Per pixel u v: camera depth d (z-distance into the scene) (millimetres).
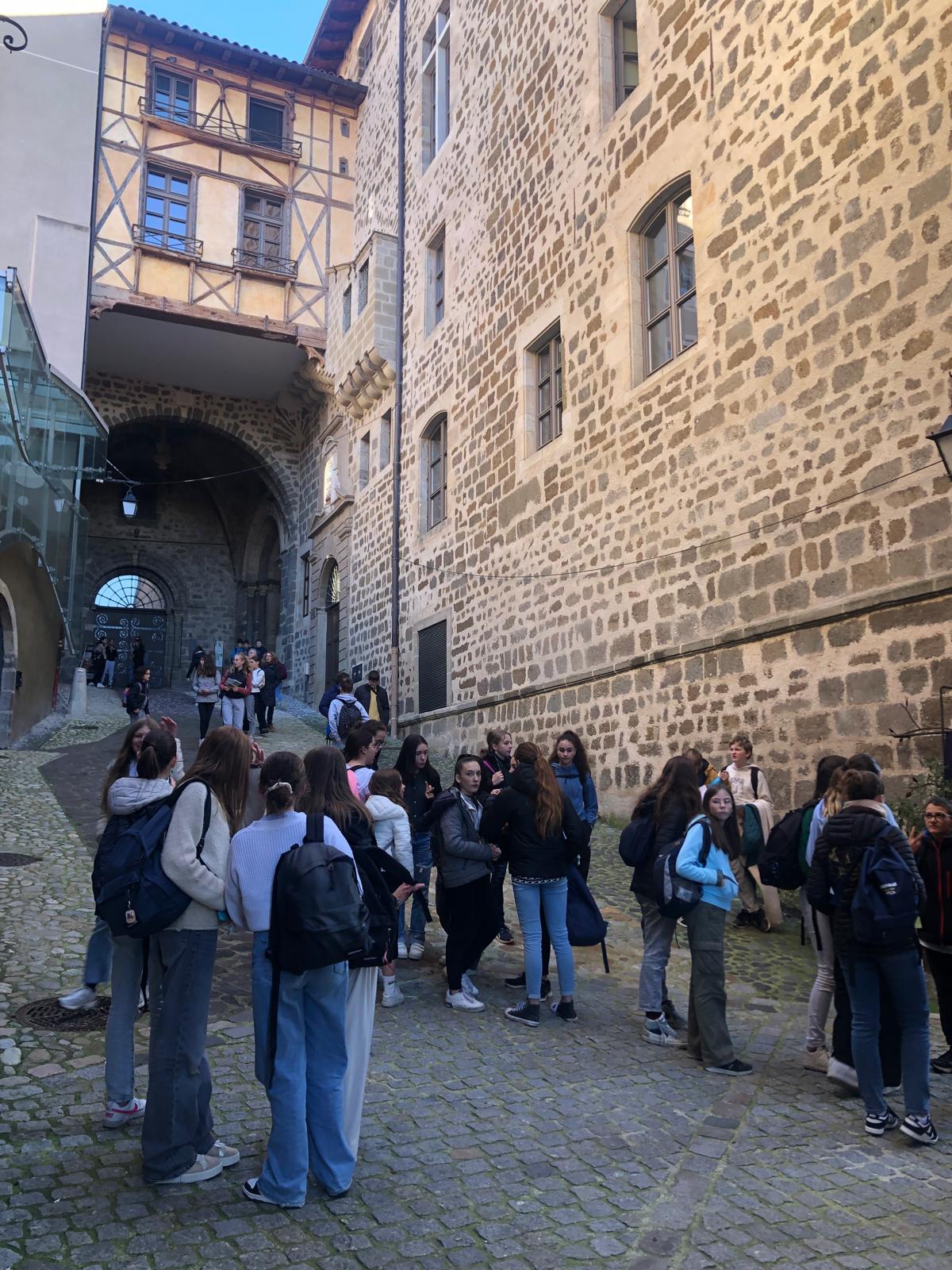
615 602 10125
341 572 20047
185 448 26875
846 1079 3984
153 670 28312
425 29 17156
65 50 17031
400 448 16969
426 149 16984
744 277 8516
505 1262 2635
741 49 8734
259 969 3041
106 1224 2746
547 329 11969
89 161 16953
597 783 10180
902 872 3623
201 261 19984
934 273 6703
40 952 5195
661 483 9477
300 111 21531
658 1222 2875
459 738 13508
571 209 11531
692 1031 4438
